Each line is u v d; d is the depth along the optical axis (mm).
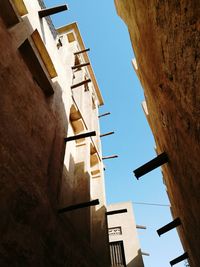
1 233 3146
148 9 3654
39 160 4895
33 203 4160
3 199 3379
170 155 5301
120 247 16469
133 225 17453
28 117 4906
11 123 4141
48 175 5258
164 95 4059
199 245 5020
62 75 8898
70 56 12172
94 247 8523
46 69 6719
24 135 4520
